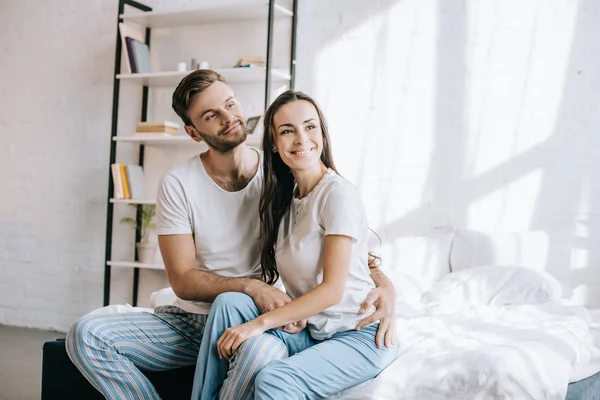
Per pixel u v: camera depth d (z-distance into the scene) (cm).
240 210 214
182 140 412
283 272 197
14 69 485
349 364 180
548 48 360
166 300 310
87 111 464
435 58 381
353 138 397
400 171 387
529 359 185
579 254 351
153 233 442
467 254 347
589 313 319
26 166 480
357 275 194
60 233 469
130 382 192
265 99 381
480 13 372
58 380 206
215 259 214
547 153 359
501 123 368
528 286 307
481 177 371
